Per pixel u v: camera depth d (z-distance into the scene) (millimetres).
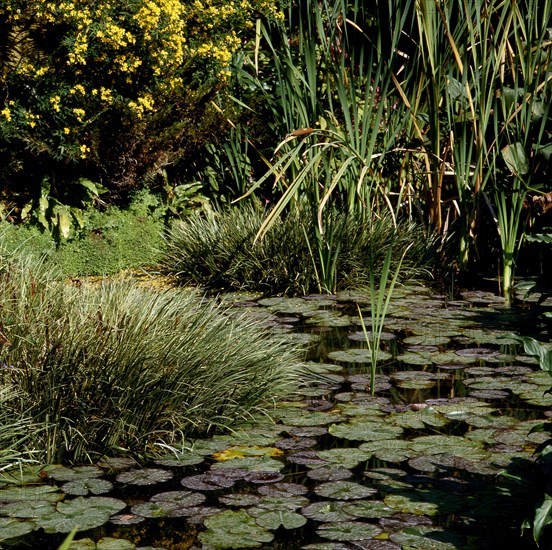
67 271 8023
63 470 3631
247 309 6711
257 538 2969
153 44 7887
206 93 8406
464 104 7473
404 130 8016
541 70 7621
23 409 3848
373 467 3650
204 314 4902
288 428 4172
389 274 7715
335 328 6223
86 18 7492
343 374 5098
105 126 7902
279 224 7711
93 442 3811
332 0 9117
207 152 9414
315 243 7496
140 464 3738
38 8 7500
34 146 7559
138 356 4027
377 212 8102
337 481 3484
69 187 8352
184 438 4000
